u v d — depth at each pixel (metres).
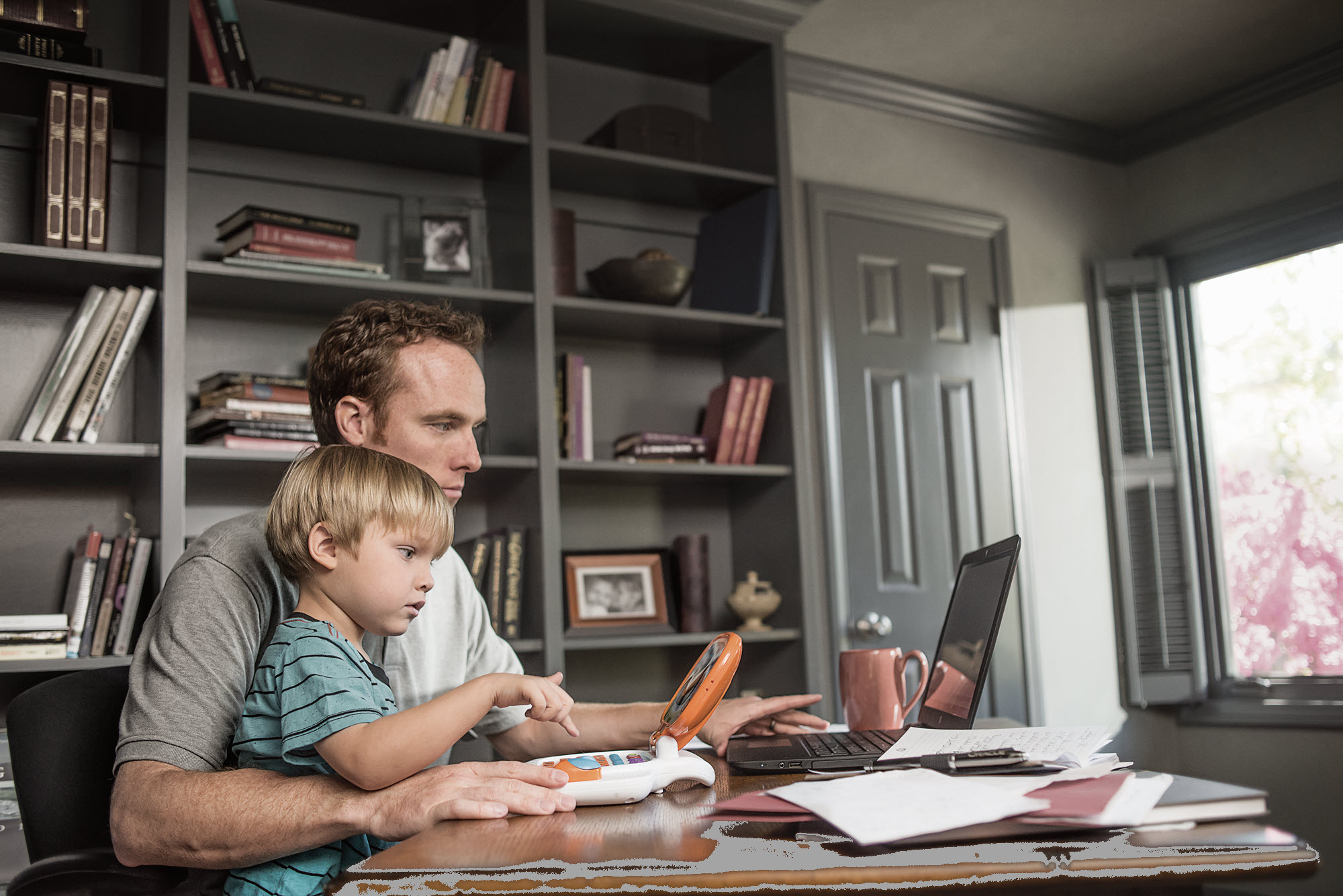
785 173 2.88
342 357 1.29
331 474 1.01
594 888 0.62
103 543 2.04
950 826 0.65
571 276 2.67
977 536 3.41
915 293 3.44
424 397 1.28
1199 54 3.33
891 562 3.23
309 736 0.89
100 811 1.08
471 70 2.53
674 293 2.71
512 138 2.52
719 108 3.14
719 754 1.21
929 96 3.51
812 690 2.68
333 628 0.98
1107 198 3.92
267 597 1.09
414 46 2.74
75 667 1.94
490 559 2.42
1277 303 3.50
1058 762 0.83
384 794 0.86
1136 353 3.72
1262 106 3.52
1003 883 0.62
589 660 2.75
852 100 3.42
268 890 0.91
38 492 2.18
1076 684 3.51
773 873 0.62
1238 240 3.57
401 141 2.49
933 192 3.54
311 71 2.59
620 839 0.71
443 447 1.30
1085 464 3.68
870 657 1.32
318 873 0.93
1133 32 3.19
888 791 0.74
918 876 0.62
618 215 2.97
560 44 2.91
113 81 2.09
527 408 2.50
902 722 1.33
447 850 0.69
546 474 2.43
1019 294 3.66
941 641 1.40
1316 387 3.38
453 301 2.45
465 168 2.69
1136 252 3.87
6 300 2.18
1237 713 3.45
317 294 2.32
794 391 2.80
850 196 3.35
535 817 0.82
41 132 2.10
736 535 2.98
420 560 1.04
